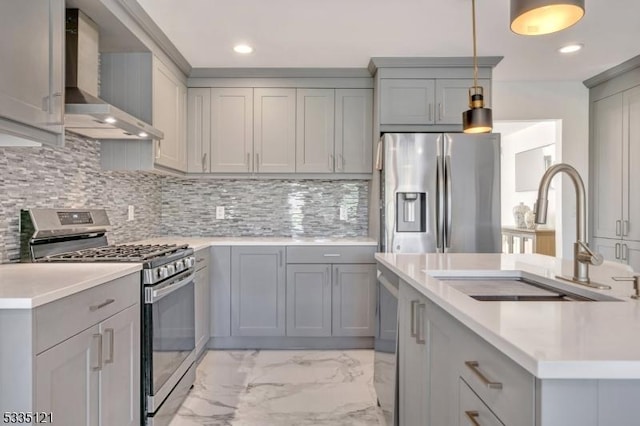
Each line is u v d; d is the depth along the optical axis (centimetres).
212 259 352
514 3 163
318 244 353
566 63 366
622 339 87
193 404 256
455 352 126
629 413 78
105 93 295
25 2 154
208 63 363
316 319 354
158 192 404
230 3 256
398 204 345
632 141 365
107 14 238
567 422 78
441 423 139
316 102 382
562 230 432
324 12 269
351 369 313
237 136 381
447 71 361
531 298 161
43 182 234
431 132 363
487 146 341
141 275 207
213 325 353
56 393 141
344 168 382
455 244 340
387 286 222
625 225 372
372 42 319
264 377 298
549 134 554
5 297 128
